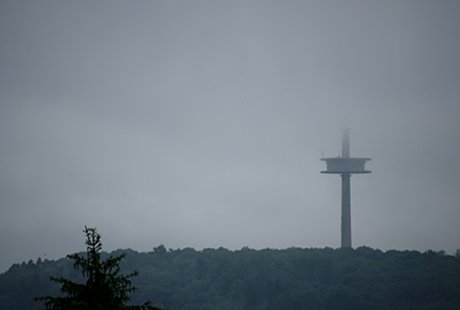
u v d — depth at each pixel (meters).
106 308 57.34
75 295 57.16
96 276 58.00
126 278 58.94
